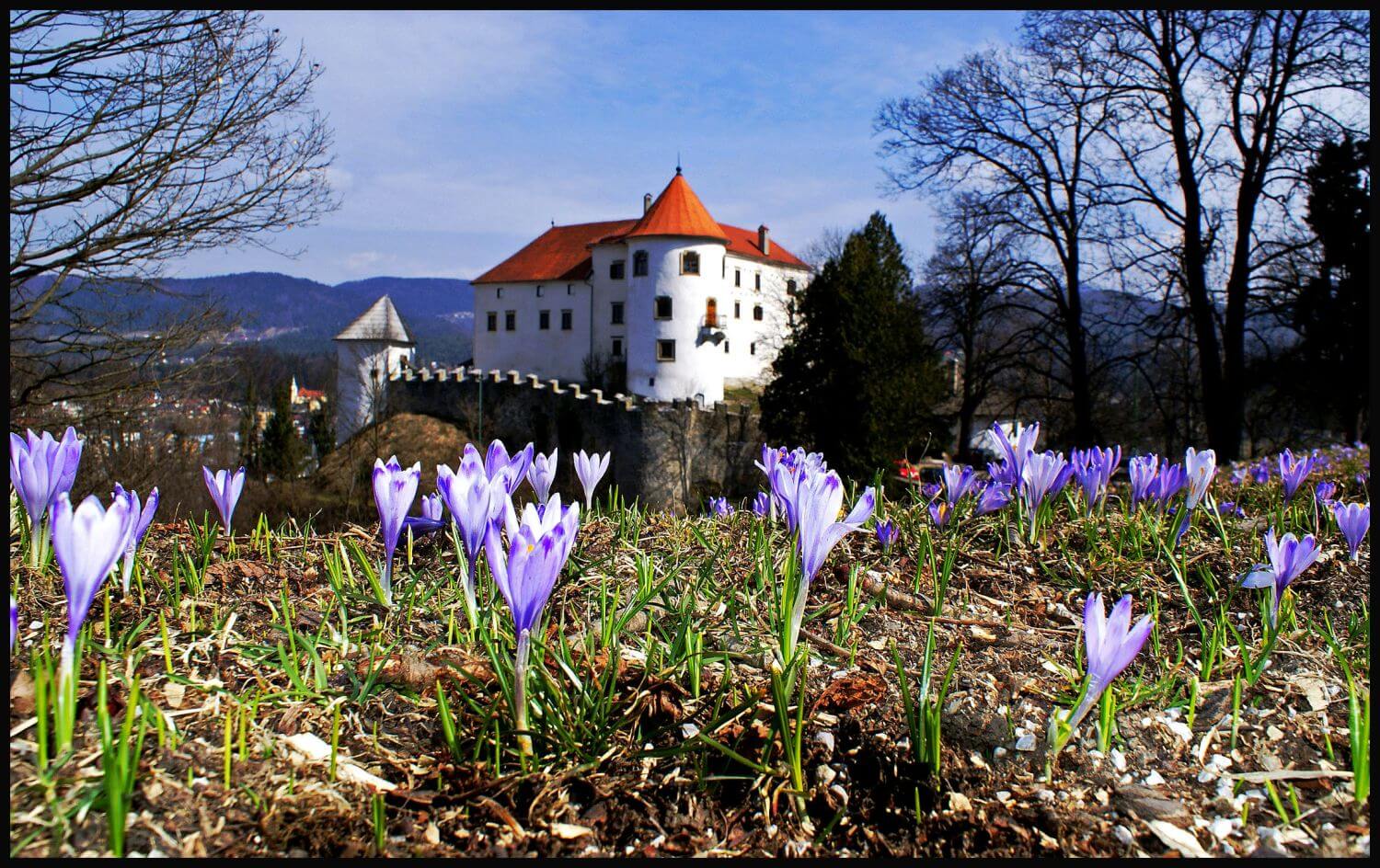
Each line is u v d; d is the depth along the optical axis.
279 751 2.01
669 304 51.44
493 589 2.83
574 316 59.47
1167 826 1.91
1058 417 31.09
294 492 17.83
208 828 1.73
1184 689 2.50
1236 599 3.18
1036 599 3.25
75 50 10.80
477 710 2.12
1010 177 25.47
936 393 28.92
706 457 35.59
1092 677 2.04
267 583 3.05
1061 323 26.25
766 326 60.62
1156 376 27.52
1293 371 23.44
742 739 2.20
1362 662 2.62
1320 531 4.04
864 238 28.91
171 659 2.37
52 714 1.96
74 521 1.72
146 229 11.81
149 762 1.85
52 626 2.51
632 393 52.56
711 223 52.94
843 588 3.28
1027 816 1.96
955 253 26.64
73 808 1.66
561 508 2.09
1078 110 24.06
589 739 2.14
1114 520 4.11
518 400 39.34
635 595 2.96
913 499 4.51
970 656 2.72
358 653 2.53
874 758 2.15
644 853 1.83
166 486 13.93
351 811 1.85
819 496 2.20
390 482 2.73
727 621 2.90
